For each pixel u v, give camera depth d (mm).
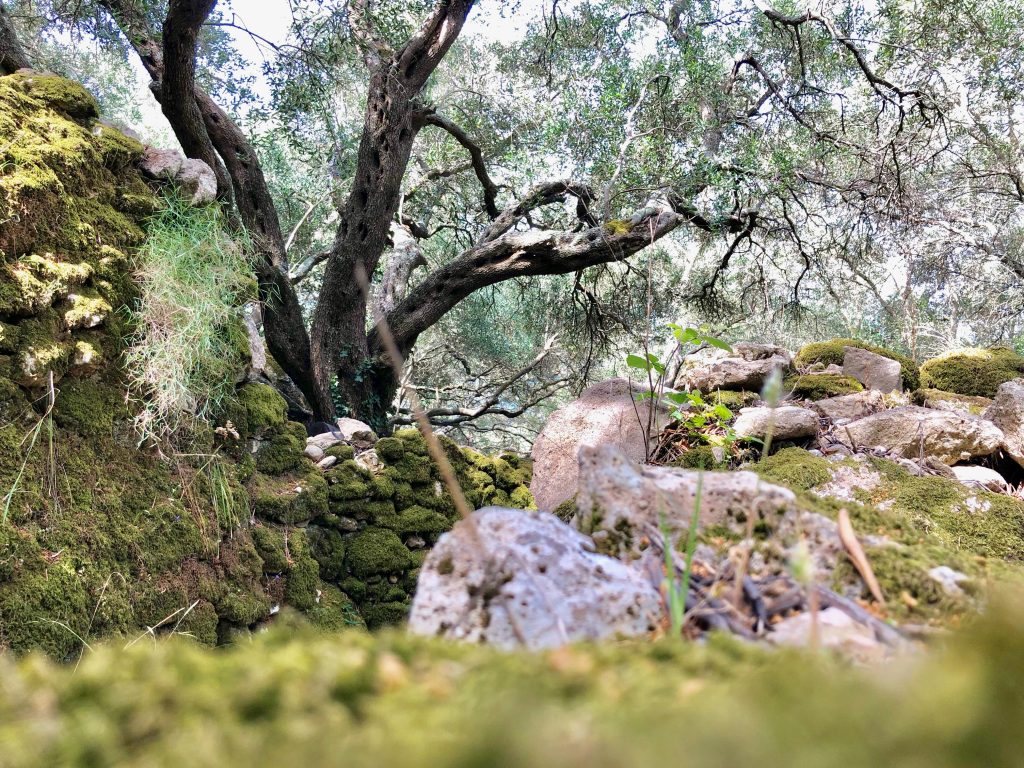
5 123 3328
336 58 9242
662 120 10398
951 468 3740
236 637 3773
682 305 13531
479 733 275
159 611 3338
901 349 16219
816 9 11039
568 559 942
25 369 3041
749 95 12586
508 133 12375
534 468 4738
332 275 8922
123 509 3336
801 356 5426
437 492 5395
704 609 862
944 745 251
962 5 11133
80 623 2885
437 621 904
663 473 1173
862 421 3977
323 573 4781
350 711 419
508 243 9031
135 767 362
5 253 3121
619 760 249
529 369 14125
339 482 4965
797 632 783
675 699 384
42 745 389
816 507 1113
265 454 4555
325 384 8656
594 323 12828
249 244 4547
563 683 427
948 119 11773
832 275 14031
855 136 12828
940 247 12695
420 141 13680
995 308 14055
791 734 256
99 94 14227
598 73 10883
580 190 10289
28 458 2982
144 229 3881
